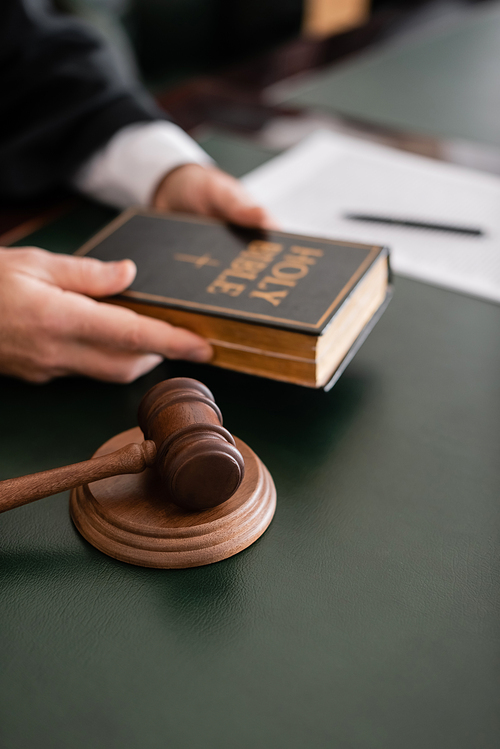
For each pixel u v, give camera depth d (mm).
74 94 1097
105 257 764
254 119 1354
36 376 718
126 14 2727
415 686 438
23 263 696
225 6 2889
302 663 452
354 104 1424
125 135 1069
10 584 509
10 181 1069
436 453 629
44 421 680
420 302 846
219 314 651
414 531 550
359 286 678
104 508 537
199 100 1436
